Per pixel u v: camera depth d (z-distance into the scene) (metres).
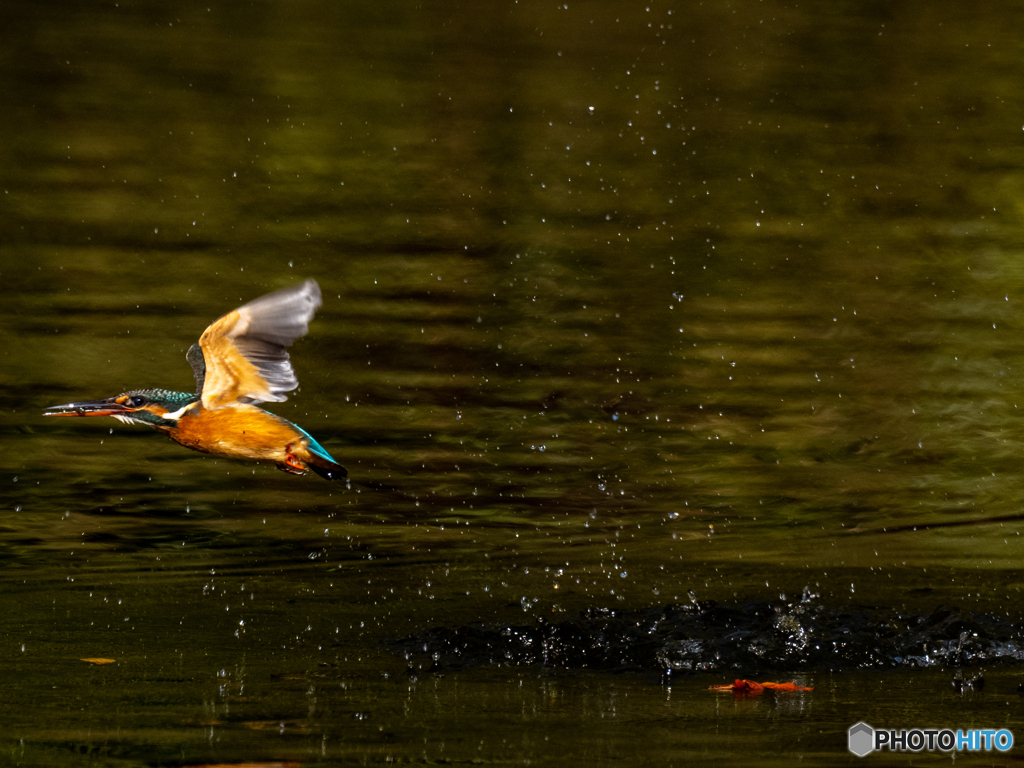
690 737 6.56
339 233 18.89
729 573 9.90
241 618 8.79
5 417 12.94
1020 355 15.86
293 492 11.72
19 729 6.52
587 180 21.86
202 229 18.73
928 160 23.47
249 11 31.78
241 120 23.81
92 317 15.49
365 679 7.54
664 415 13.78
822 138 24.53
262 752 6.23
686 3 33.97
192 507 11.28
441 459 12.53
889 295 17.66
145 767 5.99
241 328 6.38
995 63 29.84
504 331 15.80
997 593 9.52
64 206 19.34
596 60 29.05
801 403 14.23
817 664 7.98
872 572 9.99
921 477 12.40
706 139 24.17
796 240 19.70
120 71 26.28
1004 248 19.70
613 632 8.34
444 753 6.25
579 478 12.17
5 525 10.66
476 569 9.98
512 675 7.70
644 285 17.67
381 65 27.72
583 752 6.30
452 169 22.00
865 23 33.03
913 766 6.17
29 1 30.88
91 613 8.81
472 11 32.91
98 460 12.29
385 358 14.92
